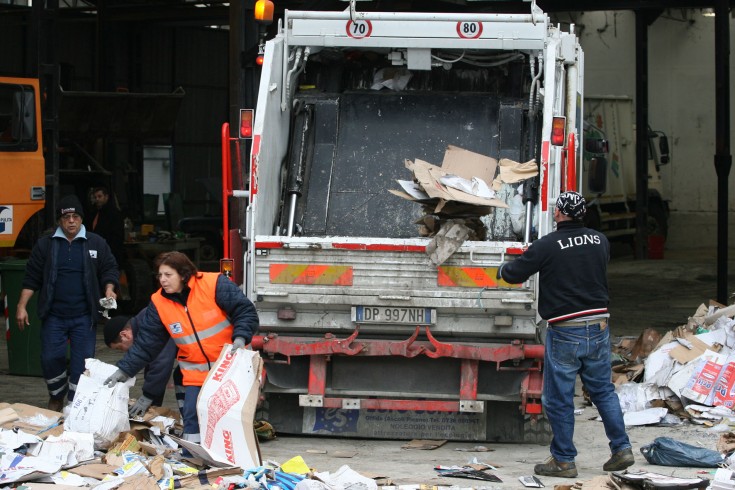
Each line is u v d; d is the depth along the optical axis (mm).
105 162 21203
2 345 13969
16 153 13977
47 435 7449
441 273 7961
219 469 6613
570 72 9367
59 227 8883
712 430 8844
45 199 14477
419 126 9125
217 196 27109
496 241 8273
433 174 8117
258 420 8555
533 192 8523
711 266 23984
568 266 7258
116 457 6949
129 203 21719
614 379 10586
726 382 9422
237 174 8602
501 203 7773
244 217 8852
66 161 18141
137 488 6246
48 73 14555
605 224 25906
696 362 9656
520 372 8141
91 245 8938
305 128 9172
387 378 8336
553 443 7320
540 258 7293
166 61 29672
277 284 8125
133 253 17312
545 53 8812
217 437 6746
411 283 7996
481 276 7926
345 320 8203
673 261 25188
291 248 8078
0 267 11766
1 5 17859
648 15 25594
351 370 8367
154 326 7004
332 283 8070
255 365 6754
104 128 18094
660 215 28000
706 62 29641
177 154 30172
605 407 7352
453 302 7957
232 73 15562
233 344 6828
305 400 8148
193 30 30219
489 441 8469
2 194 13859
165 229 24641
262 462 6887
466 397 8070
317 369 8211
